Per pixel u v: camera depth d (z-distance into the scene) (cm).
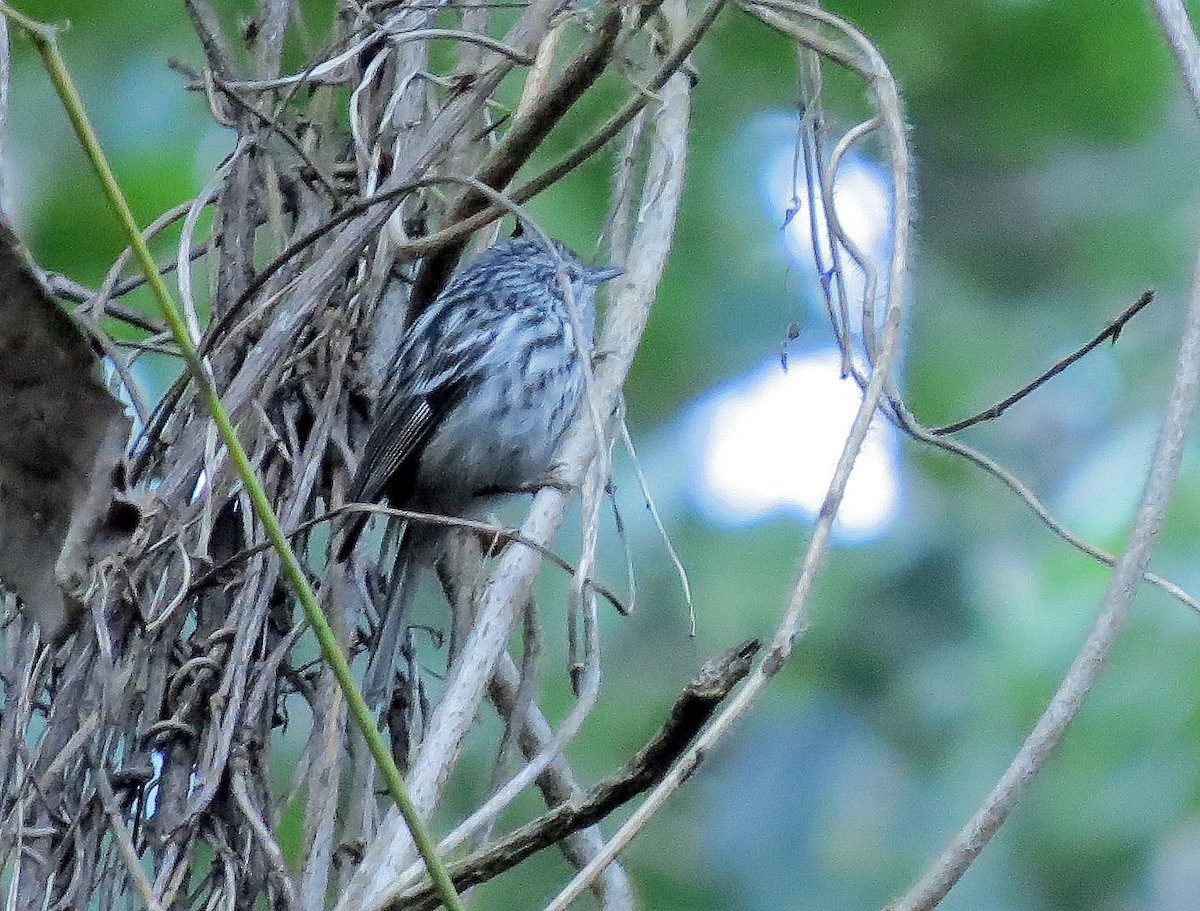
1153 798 1077
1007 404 739
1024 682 1149
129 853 604
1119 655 1082
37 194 1022
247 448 752
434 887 530
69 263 1006
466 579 805
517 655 884
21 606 692
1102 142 1410
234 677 698
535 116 753
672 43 806
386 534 848
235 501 752
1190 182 1417
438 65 946
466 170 845
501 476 992
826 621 1402
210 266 815
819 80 764
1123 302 1438
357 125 809
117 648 691
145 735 688
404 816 486
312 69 795
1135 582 547
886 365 613
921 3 1295
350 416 814
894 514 1443
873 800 1338
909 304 729
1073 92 1351
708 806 1362
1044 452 1429
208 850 714
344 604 749
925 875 524
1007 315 1484
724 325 1376
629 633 1362
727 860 1334
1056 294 1470
